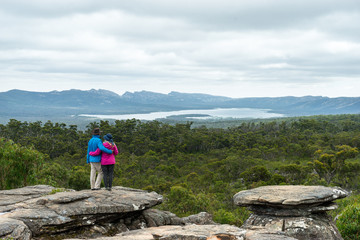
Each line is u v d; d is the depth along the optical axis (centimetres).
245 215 3048
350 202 1509
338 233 909
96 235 794
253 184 5162
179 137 11206
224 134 12050
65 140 11156
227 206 3978
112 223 861
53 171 2941
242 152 8894
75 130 12950
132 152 10156
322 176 5788
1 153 1471
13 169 1495
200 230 700
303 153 8700
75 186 3183
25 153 1524
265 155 8669
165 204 3388
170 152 9994
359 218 979
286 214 905
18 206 807
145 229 753
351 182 5638
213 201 3972
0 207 795
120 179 5906
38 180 1628
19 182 1501
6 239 625
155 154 9369
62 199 818
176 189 3459
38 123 12781
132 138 11438
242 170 6612
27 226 698
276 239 634
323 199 893
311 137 10500
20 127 12156
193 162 8194
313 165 5878
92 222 802
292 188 1002
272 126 14650
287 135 11412
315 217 912
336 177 5797
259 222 935
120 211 838
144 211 967
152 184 5806
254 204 950
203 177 5981
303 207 902
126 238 654
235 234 669
